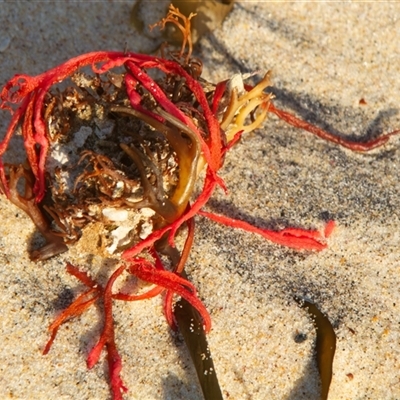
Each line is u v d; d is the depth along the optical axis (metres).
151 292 0.52
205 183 0.51
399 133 0.59
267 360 0.53
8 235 0.54
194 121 0.51
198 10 0.60
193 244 0.55
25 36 0.59
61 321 0.52
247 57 0.60
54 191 0.51
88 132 0.51
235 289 0.54
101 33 0.60
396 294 0.55
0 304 0.53
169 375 0.52
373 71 0.61
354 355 0.54
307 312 0.54
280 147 0.58
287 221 0.56
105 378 0.52
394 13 0.62
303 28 0.61
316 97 0.60
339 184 0.57
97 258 0.54
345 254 0.56
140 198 0.50
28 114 0.51
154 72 0.58
